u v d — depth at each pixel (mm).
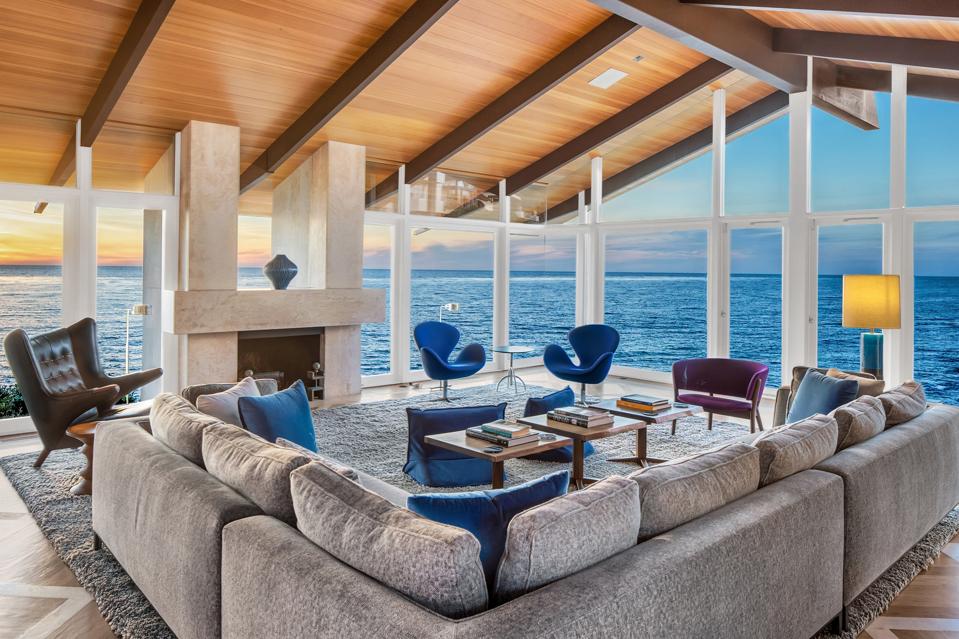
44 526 3422
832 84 6793
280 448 2209
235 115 6211
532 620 1379
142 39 4520
